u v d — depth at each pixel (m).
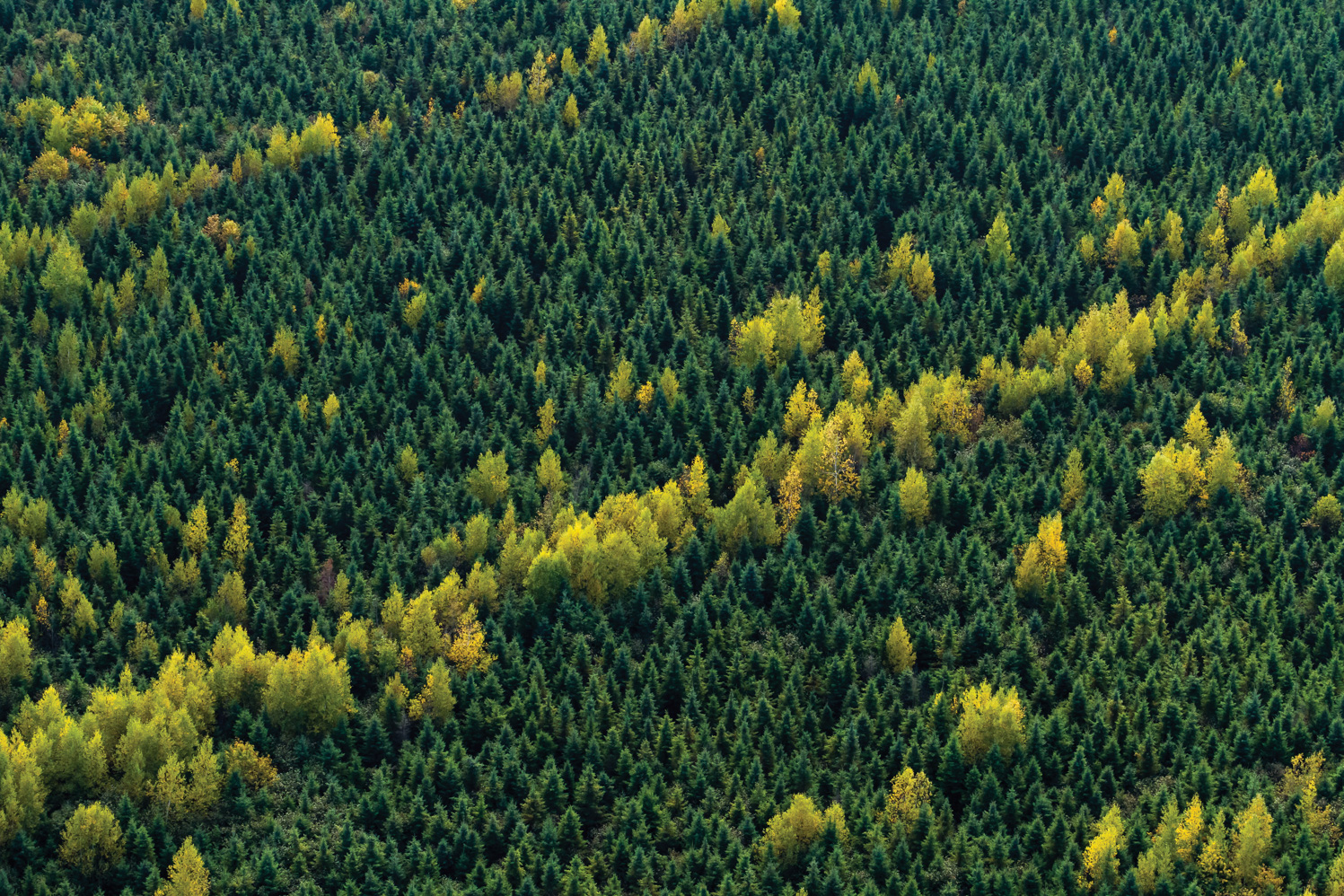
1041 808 109.19
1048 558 126.06
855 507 136.50
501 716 116.88
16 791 107.06
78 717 116.94
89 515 133.62
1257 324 155.75
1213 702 116.44
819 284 161.88
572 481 140.75
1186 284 159.38
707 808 111.00
